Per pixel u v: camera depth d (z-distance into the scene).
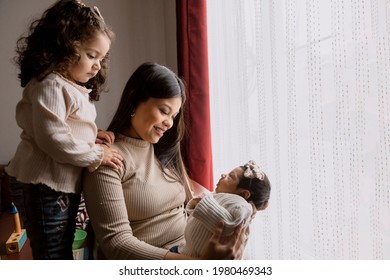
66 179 0.94
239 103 1.29
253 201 0.96
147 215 1.00
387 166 0.66
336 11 0.75
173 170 1.15
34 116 0.90
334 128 0.78
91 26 0.94
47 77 0.93
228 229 0.83
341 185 0.76
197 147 1.60
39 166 0.94
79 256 1.35
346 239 0.76
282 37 0.99
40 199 0.96
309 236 0.91
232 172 1.00
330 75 0.79
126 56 2.30
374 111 0.68
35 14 2.10
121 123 1.04
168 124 1.00
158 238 1.01
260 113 1.09
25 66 0.99
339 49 0.75
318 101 0.82
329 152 0.80
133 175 0.98
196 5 1.56
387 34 0.65
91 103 1.09
